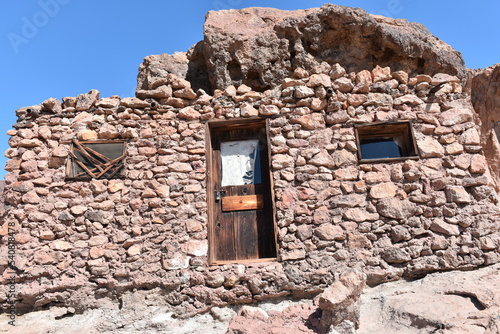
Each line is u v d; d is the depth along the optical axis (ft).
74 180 20.27
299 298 18.65
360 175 19.93
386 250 18.90
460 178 19.88
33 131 21.04
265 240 20.33
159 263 19.08
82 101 21.48
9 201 19.95
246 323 14.38
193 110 21.17
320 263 18.75
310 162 20.12
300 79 21.43
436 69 25.04
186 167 20.34
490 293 15.70
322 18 24.34
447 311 15.19
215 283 18.61
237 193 21.06
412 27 28.14
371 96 21.09
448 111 20.97
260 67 24.40
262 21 26.04
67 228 19.57
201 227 19.47
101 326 17.85
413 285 18.13
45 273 18.99
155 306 18.56
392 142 22.41
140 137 20.85
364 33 24.47
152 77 26.76
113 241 19.40
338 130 20.66
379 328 15.62
